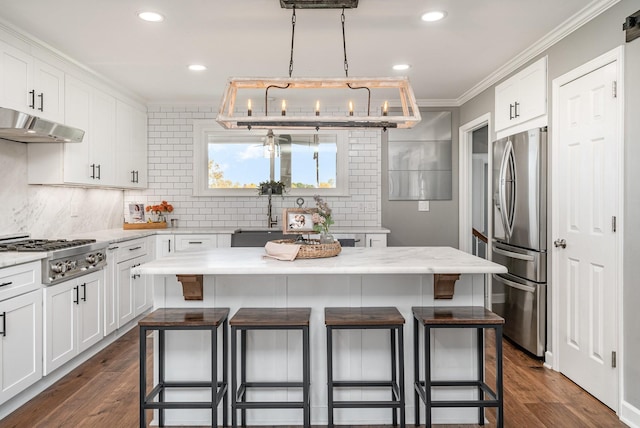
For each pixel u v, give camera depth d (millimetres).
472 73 4500
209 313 2574
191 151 5797
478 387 2770
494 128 4633
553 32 3398
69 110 3982
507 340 4328
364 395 2766
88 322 3688
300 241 2961
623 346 2725
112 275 4121
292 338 2752
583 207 3150
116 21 3186
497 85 4527
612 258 2842
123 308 4344
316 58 4000
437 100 5680
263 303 2742
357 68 4289
